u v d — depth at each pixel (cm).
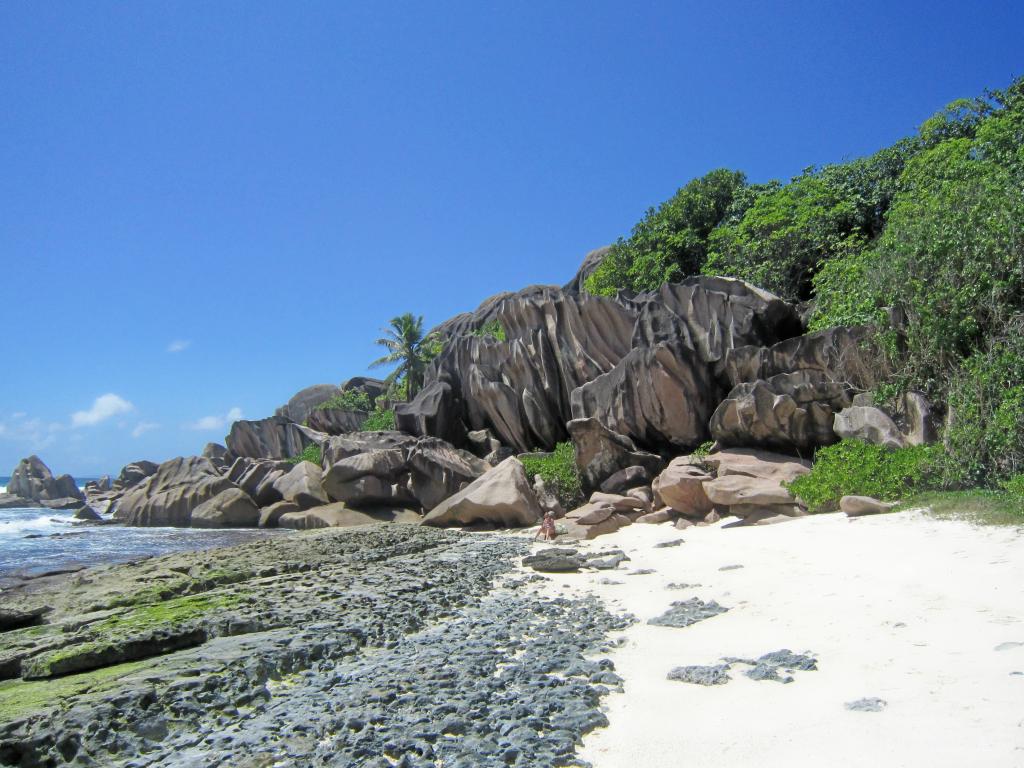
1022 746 456
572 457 2416
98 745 568
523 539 1956
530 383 2925
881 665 658
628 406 2333
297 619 984
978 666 616
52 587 1608
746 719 564
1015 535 1057
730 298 2361
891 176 3009
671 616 934
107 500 5438
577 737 546
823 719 546
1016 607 768
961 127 2912
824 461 1688
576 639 844
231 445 4631
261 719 617
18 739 558
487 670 730
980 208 1753
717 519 1778
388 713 614
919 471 1492
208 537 2784
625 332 2723
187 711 633
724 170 3850
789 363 2070
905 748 478
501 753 513
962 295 1655
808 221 2941
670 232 3684
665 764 496
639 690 654
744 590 1044
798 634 800
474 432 3209
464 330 6212
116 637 839
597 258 5238
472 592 1206
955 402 1572
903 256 1838
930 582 910
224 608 1080
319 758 525
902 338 1819
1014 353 1508
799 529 1452
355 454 3019
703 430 2227
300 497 3112
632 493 2081
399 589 1223
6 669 783
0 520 4272
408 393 4884
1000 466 1390
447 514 2394
